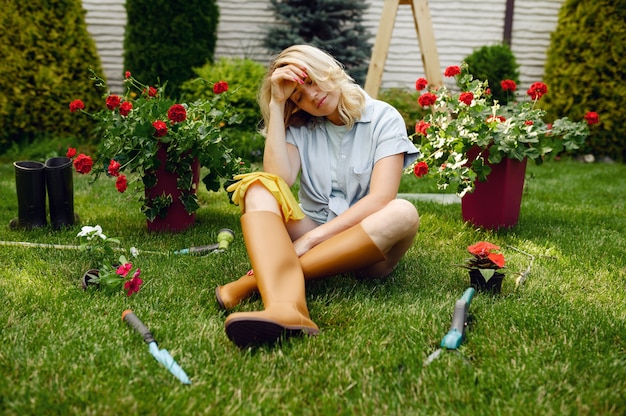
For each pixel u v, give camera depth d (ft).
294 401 4.37
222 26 21.83
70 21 18.45
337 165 6.84
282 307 5.21
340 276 7.22
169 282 6.93
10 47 18.16
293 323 5.18
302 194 7.13
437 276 7.34
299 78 6.29
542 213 11.18
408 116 19.54
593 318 5.90
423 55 14.71
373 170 6.57
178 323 5.72
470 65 20.83
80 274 7.20
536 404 4.28
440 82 14.78
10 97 18.39
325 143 6.90
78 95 18.83
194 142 9.12
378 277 7.11
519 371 4.75
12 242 8.41
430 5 22.21
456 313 5.56
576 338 5.41
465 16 22.30
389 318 5.89
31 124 18.81
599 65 19.94
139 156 8.87
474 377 4.65
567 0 20.47
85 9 20.07
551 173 17.01
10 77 18.25
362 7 21.08
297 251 6.12
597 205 12.39
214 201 12.28
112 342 5.23
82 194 12.70
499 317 5.84
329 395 4.46
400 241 6.28
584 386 4.57
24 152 18.20
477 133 9.23
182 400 4.32
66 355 4.96
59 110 18.66
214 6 19.88
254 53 22.11
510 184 9.41
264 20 21.90
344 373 4.76
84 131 19.31
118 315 5.86
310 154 6.92
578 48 20.21
